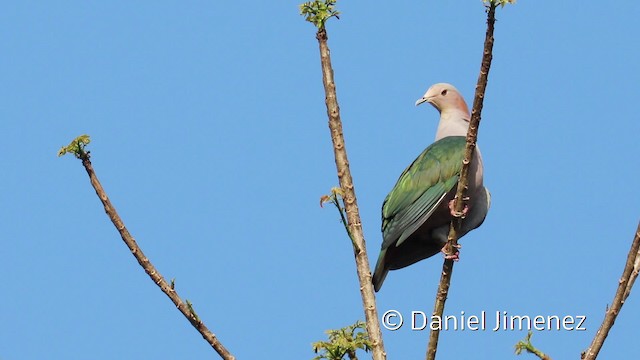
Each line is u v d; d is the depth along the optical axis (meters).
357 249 10.89
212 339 9.62
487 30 9.66
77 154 9.91
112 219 9.84
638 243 8.91
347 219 11.10
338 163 11.33
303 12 11.75
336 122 11.48
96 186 9.89
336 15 11.70
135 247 9.80
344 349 9.02
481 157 13.91
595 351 9.05
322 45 11.72
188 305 9.60
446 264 10.50
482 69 9.92
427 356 10.14
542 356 9.29
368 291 10.74
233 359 9.60
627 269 8.93
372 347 9.34
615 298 9.01
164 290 9.70
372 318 10.55
